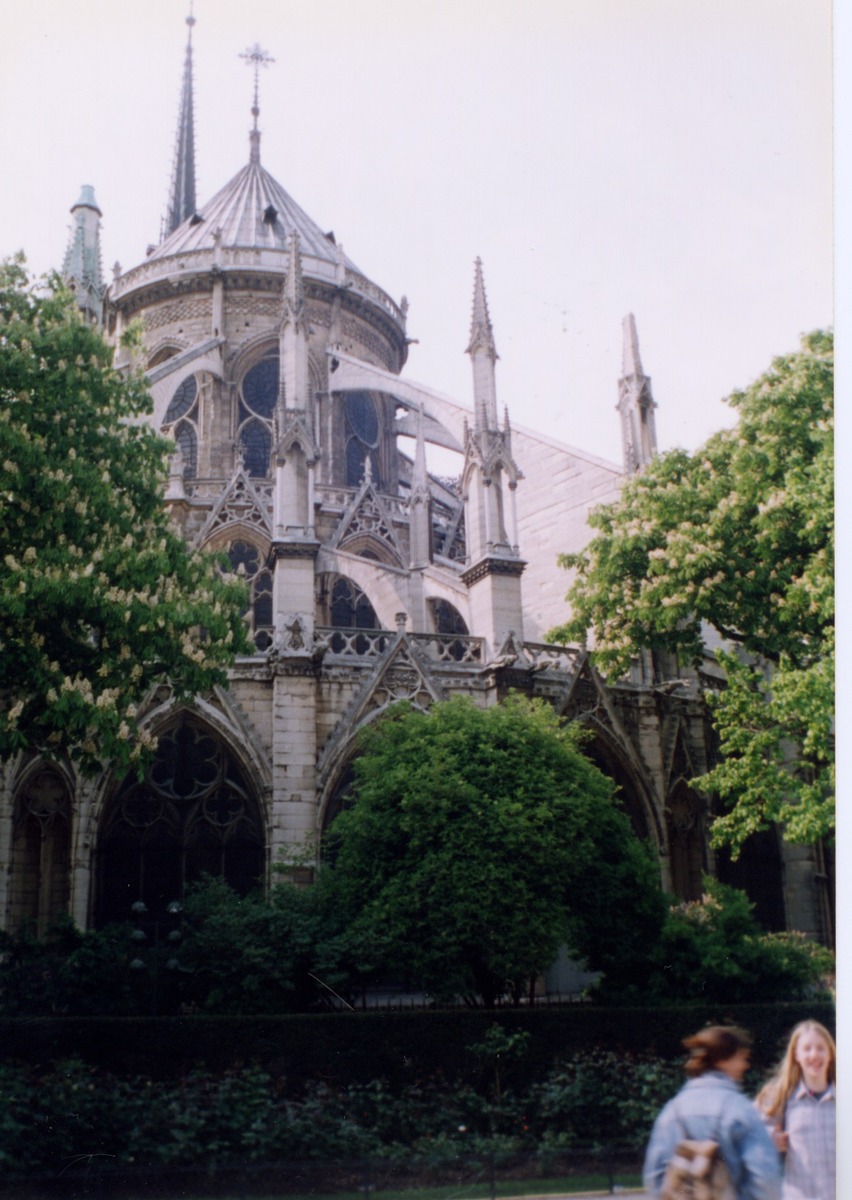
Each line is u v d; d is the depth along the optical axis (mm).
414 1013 20250
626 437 41125
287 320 35500
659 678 37188
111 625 20047
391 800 25469
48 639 20547
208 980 22938
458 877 23984
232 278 56469
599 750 35094
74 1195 16594
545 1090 19500
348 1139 17938
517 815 24531
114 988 21719
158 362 57000
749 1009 22812
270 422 55312
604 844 26672
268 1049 19516
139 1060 19203
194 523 46562
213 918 23516
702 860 36781
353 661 32781
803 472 24547
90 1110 17344
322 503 48469
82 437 22250
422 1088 19656
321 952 23391
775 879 39250
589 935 25938
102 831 30219
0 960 22641
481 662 34375
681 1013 22000
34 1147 16844
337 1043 19766
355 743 31562
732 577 26594
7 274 22562
